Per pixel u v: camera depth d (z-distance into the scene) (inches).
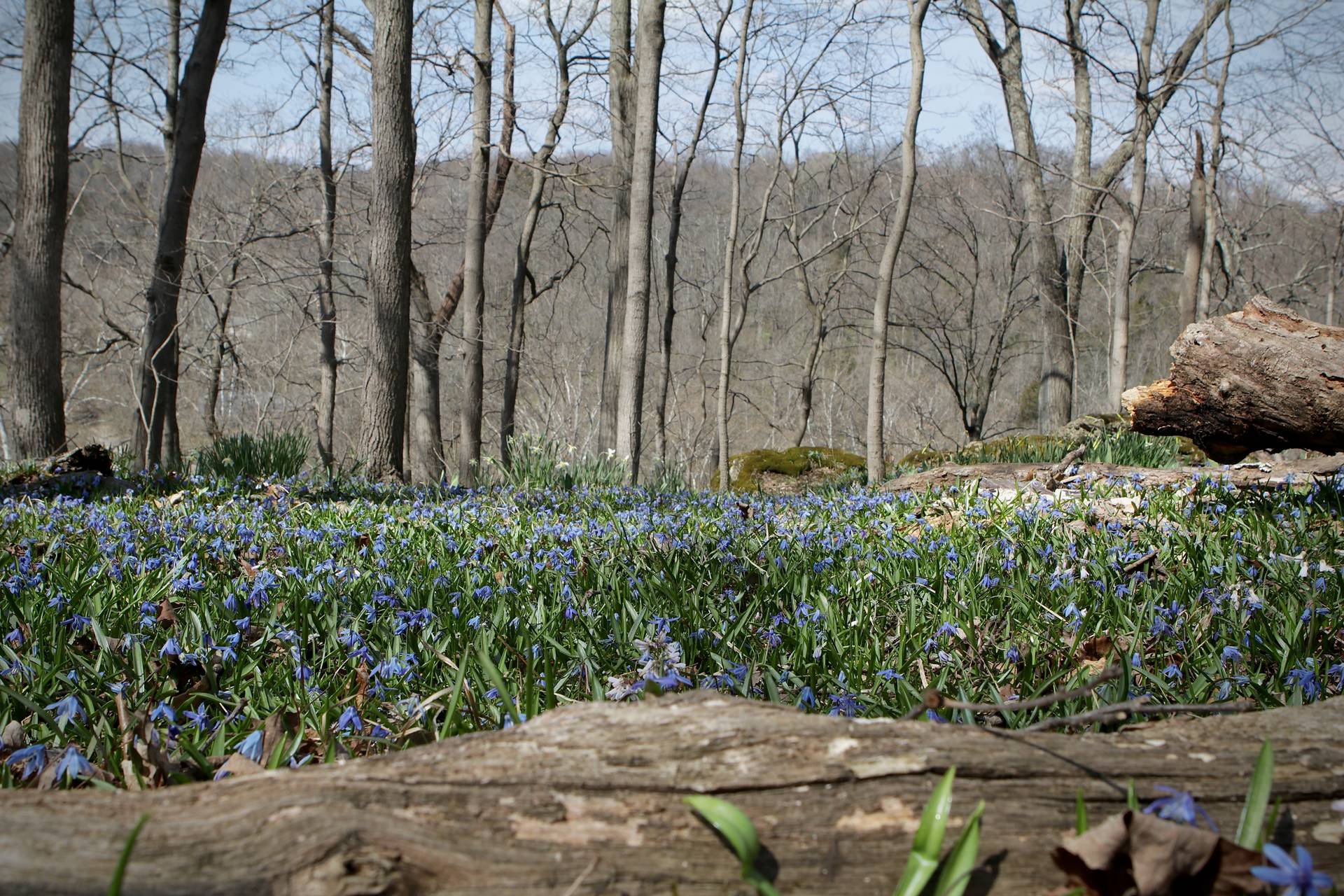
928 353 1476.4
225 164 984.9
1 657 115.2
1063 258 998.4
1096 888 50.7
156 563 165.2
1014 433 1342.3
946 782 51.4
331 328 930.1
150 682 111.5
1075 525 229.0
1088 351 1337.4
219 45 597.9
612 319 730.8
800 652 122.5
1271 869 44.5
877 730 57.9
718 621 137.9
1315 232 1015.0
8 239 790.5
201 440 1354.6
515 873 50.2
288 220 901.2
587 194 935.0
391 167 500.7
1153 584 159.3
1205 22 750.5
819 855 52.0
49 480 348.5
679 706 60.4
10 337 487.5
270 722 96.0
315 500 331.0
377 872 49.1
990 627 141.3
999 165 1120.2
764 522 255.0
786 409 1441.9
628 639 124.9
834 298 1161.4
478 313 778.2
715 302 1149.7
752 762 55.5
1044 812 54.5
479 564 184.2
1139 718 98.0
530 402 1400.1
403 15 498.0
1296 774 57.8
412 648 121.3
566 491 411.2
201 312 1117.1
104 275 1003.3
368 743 97.0
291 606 137.9
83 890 47.6
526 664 119.6
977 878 51.4
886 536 218.7
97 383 1318.9
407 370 515.2
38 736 94.5
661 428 837.2
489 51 737.0
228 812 51.6
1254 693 103.9
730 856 51.8
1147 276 1338.6
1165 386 219.3
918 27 370.3
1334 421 189.0
